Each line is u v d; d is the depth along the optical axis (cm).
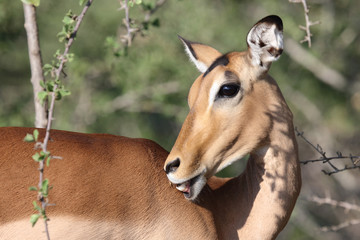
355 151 3005
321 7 2605
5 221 955
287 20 2330
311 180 3047
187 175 1029
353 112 2953
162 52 2133
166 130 2597
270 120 1063
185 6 2144
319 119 2886
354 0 2731
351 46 2769
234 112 1043
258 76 1059
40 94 948
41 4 2292
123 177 1025
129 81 2123
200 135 1034
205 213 1082
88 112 2339
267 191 1081
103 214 995
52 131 1052
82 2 1031
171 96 2275
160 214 1036
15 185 969
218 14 2392
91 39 2334
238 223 1117
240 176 1145
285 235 2870
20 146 1000
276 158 1073
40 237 962
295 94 2859
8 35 2202
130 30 1127
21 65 2358
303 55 2677
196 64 1146
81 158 1012
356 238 2905
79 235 980
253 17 2555
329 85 2822
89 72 2309
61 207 975
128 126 2600
